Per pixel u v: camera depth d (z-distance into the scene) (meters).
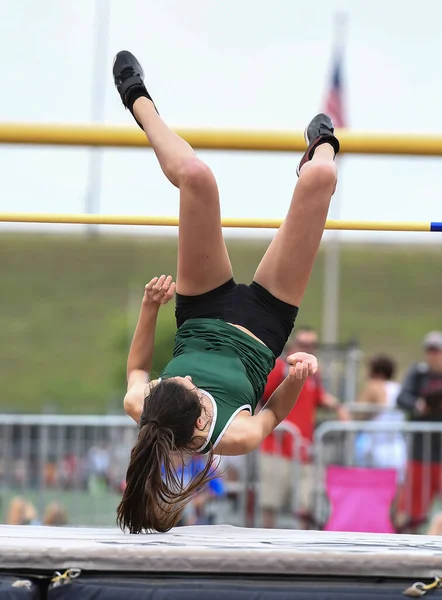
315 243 8.45
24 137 8.59
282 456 16.31
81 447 17.34
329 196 8.40
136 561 6.21
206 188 8.17
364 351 83.06
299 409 17.06
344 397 21.23
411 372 19.06
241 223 9.67
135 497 7.68
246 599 6.07
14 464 17.14
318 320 91.88
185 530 8.30
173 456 7.76
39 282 97.44
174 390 7.71
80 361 79.12
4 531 7.93
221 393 7.91
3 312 90.00
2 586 6.12
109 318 89.19
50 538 6.98
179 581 6.19
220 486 16.23
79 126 8.64
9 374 76.06
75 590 6.14
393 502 15.81
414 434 16.38
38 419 17.11
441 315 94.06
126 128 8.69
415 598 6.04
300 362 8.12
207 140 8.73
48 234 111.69
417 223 9.45
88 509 17.19
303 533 8.38
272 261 8.62
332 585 6.14
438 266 109.50
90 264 103.50
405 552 6.18
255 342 8.37
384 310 95.44
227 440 7.69
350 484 15.10
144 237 113.00
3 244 107.44
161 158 8.37
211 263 8.45
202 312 8.52
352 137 8.68
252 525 16.14
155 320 8.77
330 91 40.06
